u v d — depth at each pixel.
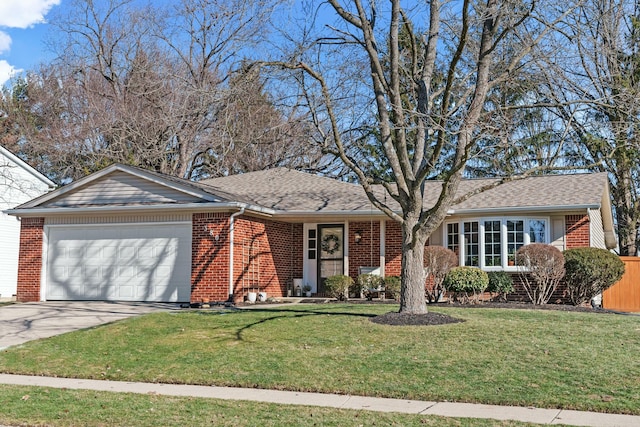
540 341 11.55
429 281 20.50
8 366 11.61
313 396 9.21
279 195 23.33
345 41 14.85
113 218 20.92
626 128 14.96
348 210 20.95
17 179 28.34
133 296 20.45
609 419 7.76
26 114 38.97
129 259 20.64
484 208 19.70
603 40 19.72
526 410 8.27
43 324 15.55
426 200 21.56
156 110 33.78
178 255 20.08
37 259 21.45
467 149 12.12
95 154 34.94
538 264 17.58
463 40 11.92
